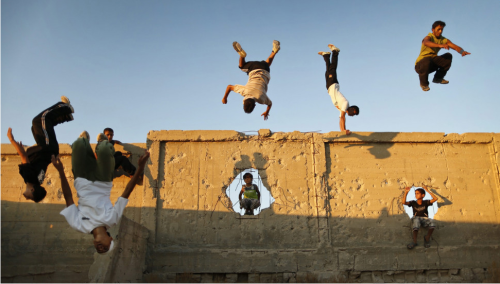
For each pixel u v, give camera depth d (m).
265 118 8.66
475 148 10.51
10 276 9.06
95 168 4.48
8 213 9.66
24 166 5.12
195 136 10.27
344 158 10.33
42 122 5.75
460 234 9.84
